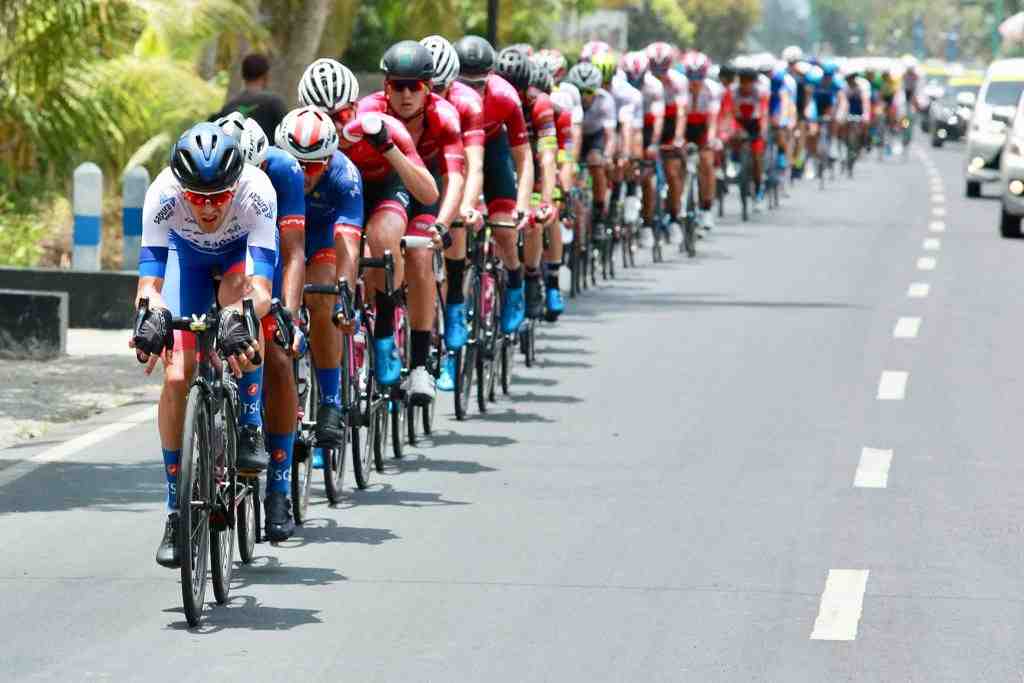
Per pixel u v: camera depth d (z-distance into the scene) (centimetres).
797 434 3058
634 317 4653
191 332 1973
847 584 2095
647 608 1994
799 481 2680
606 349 4088
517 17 11250
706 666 1784
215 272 2078
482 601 2022
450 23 9031
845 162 11225
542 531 2361
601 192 5294
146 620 1936
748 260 6191
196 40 6300
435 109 2825
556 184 3969
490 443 2991
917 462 2822
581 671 1767
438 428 3133
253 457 2047
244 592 2056
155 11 5684
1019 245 6794
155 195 1988
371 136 2533
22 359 3900
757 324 4497
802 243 6838
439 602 2017
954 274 5706
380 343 2659
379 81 10825
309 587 2078
